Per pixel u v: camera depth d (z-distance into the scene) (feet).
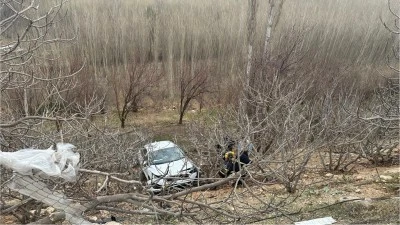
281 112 25.50
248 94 32.71
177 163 24.73
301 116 22.58
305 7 54.70
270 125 21.93
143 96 50.47
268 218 16.90
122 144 19.27
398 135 28.58
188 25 55.98
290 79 34.12
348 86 44.45
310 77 38.19
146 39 54.80
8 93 27.63
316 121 29.19
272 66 34.81
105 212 17.70
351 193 21.24
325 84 38.78
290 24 48.75
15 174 10.43
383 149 28.91
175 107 51.60
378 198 19.86
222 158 22.43
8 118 21.47
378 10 58.95
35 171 10.49
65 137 17.94
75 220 11.75
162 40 55.01
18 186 10.55
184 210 15.62
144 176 18.47
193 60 52.70
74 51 47.01
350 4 59.62
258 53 40.75
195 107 52.75
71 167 10.80
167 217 16.69
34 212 15.05
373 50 54.03
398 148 31.22
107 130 23.02
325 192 21.25
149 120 47.57
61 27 47.52
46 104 24.80
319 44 51.49
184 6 60.13
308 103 29.78
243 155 20.77
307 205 19.39
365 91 46.88
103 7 57.41
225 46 54.24
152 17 57.31
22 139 15.90
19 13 14.16
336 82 37.11
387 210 18.49
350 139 26.63
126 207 17.97
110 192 17.30
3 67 19.84
